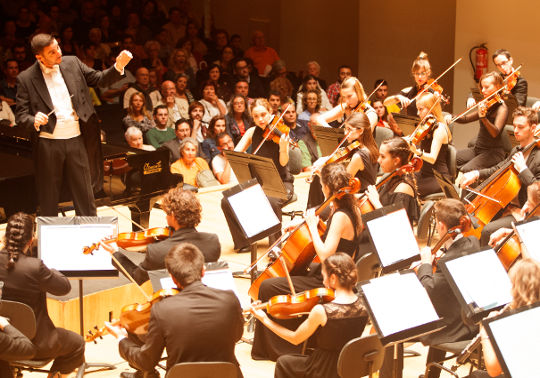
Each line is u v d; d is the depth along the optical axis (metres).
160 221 8.41
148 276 5.00
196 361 3.95
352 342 4.08
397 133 8.70
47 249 5.04
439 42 14.06
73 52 12.73
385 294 4.12
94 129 6.54
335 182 5.27
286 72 13.88
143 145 10.30
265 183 6.78
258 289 5.54
